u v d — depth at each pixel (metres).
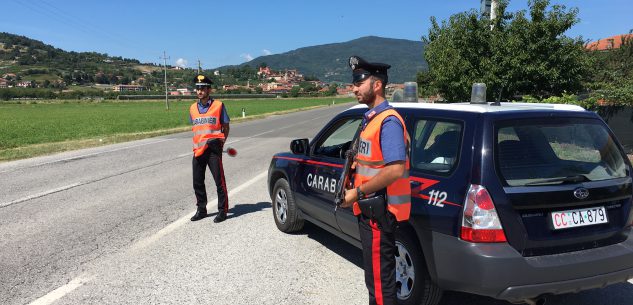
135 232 5.68
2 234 5.62
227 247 5.12
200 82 6.01
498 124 3.17
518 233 2.96
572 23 13.83
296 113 45.75
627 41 20.12
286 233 5.62
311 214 4.96
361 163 2.95
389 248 2.96
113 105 91.75
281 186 5.56
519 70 13.81
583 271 3.04
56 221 6.21
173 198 7.61
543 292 2.98
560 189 3.06
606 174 3.34
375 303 3.02
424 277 3.35
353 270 4.45
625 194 3.34
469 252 2.95
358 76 2.90
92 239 5.41
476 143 3.11
